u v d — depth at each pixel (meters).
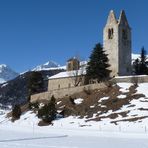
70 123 97.88
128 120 88.81
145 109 93.25
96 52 125.56
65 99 116.25
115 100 102.62
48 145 54.91
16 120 116.38
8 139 66.75
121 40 135.00
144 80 110.62
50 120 103.19
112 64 134.25
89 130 84.31
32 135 75.94
